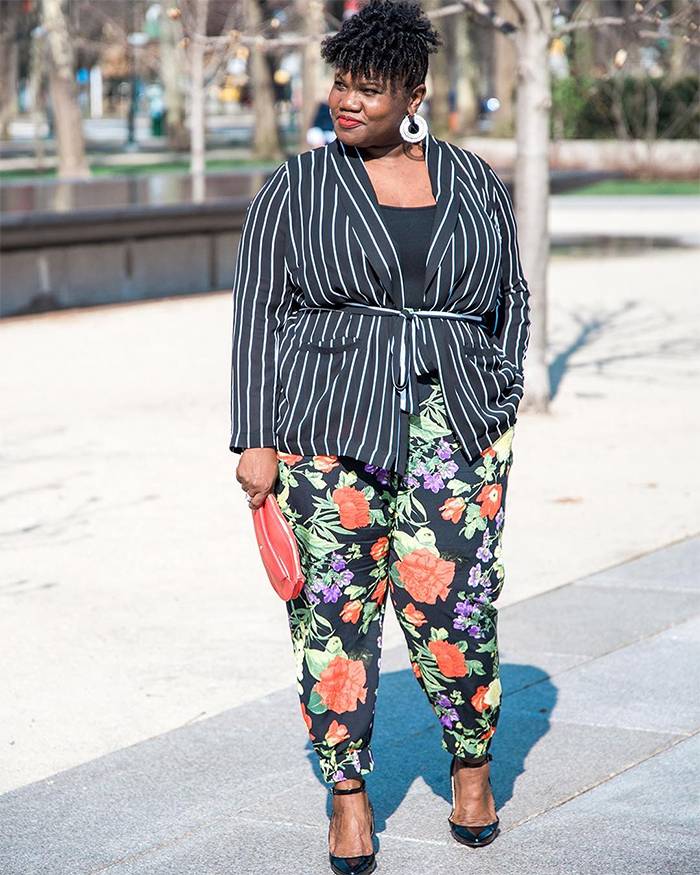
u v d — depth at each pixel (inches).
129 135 1996.8
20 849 149.5
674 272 721.0
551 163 1412.4
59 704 194.1
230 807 159.3
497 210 140.6
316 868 144.6
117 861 146.5
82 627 224.7
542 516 289.4
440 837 150.4
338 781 142.1
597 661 204.5
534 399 390.9
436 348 134.1
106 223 603.2
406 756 172.4
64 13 1348.4
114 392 421.1
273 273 136.6
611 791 161.3
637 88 1385.3
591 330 541.6
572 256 794.8
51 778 167.9
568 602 232.4
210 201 668.1
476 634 139.9
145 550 265.9
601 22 383.9
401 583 139.9
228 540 273.0
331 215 133.2
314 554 137.2
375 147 135.6
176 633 222.2
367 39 130.3
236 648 215.8
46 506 296.2
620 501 301.1
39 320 575.5
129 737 183.2
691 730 179.5
